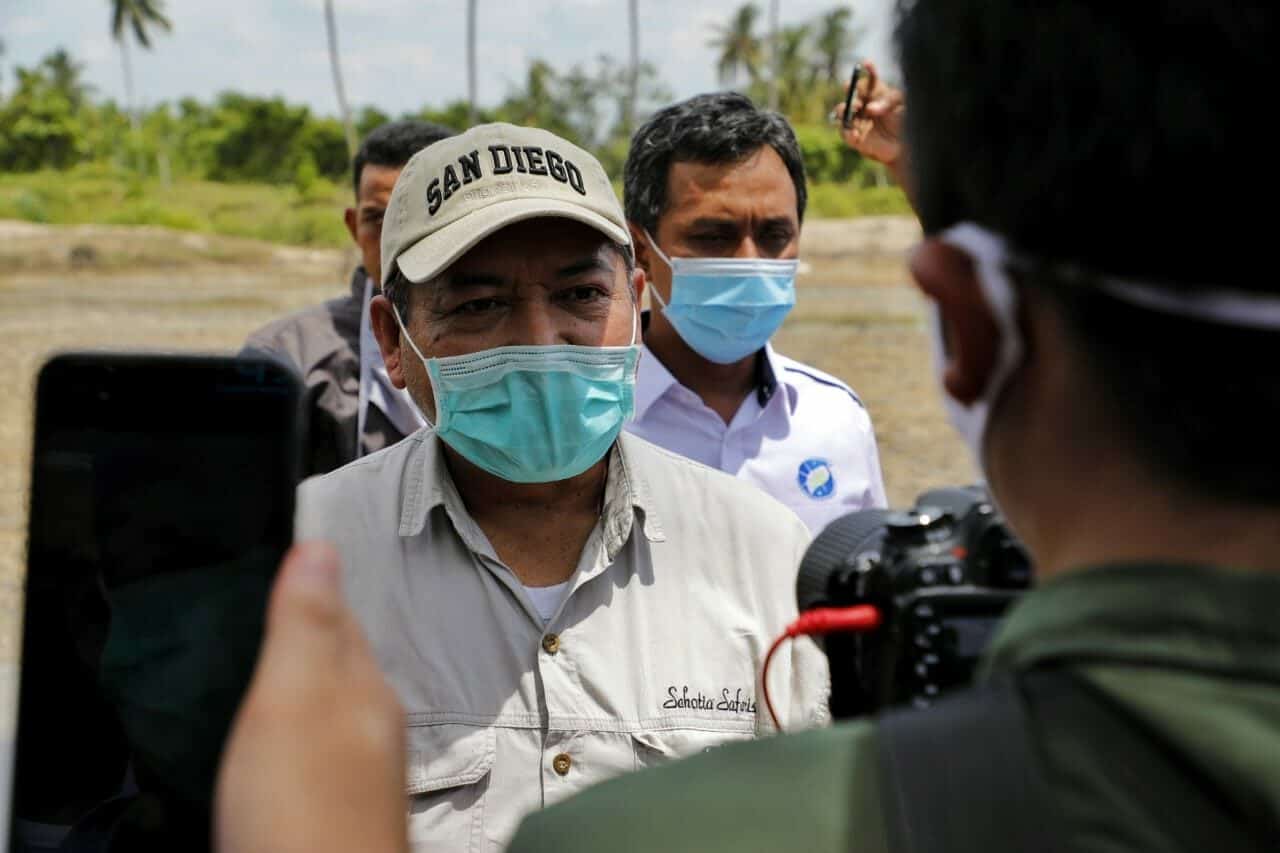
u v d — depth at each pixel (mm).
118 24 72812
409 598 2205
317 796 727
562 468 2234
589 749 2139
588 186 2332
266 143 69188
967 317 828
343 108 51000
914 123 863
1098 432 769
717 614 2275
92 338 22969
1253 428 717
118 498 1233
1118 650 729
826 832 758
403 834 760
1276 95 690
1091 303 744
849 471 3525
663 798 802
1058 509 802
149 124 72000
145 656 1209
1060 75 740
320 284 36656
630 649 2217
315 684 767
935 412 16375
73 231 40281
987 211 791
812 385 3588
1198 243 706
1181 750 693
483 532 2299
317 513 2285
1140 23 721
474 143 2326
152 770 1202
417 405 2383
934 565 1201
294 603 796
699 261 3369
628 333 2344
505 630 2191
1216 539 740
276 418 1258
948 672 1145
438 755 2109
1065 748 717
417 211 2320
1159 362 729
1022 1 768
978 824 715
